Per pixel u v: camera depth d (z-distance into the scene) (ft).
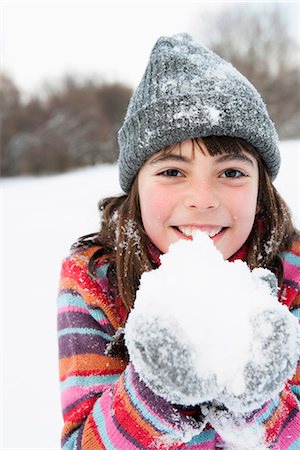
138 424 2.76
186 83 3.83
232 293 2.41
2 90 56.59
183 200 3.68
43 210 17.56
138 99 4.13
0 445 5.28
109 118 59.21
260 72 50.83
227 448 3.16
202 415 2.81
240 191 3.74
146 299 2.43
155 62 4.17
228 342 2.30
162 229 3.82
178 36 4.41
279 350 2.29
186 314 2.33
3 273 10.77
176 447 2.86
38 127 52.49
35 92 57.82
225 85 3.84
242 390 2.24
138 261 4.06
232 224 3.74
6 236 14.17
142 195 4.00
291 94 46.80
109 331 3.84
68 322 3.89
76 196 19.83
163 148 3.79
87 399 3.37
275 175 4.58
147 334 2.33
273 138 4.13
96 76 62.59
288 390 3.36
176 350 2.27
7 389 6.28
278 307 2.41
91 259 4.24
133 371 2.92
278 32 53.36
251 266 4.18
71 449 3.09
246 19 55.11
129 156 4.12
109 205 4.92
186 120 3.66
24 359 6.99
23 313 8.51
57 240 13.16
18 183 30.89
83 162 48.01
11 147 48.75
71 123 51.80
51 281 10.05
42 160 47.50
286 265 4.33
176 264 2.54
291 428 3.11
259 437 2.83
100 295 3.98
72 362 3.66
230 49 54.75
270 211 4.34
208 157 3.65
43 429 5.53
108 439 2.83
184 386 2.23
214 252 2.62
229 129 3.67
